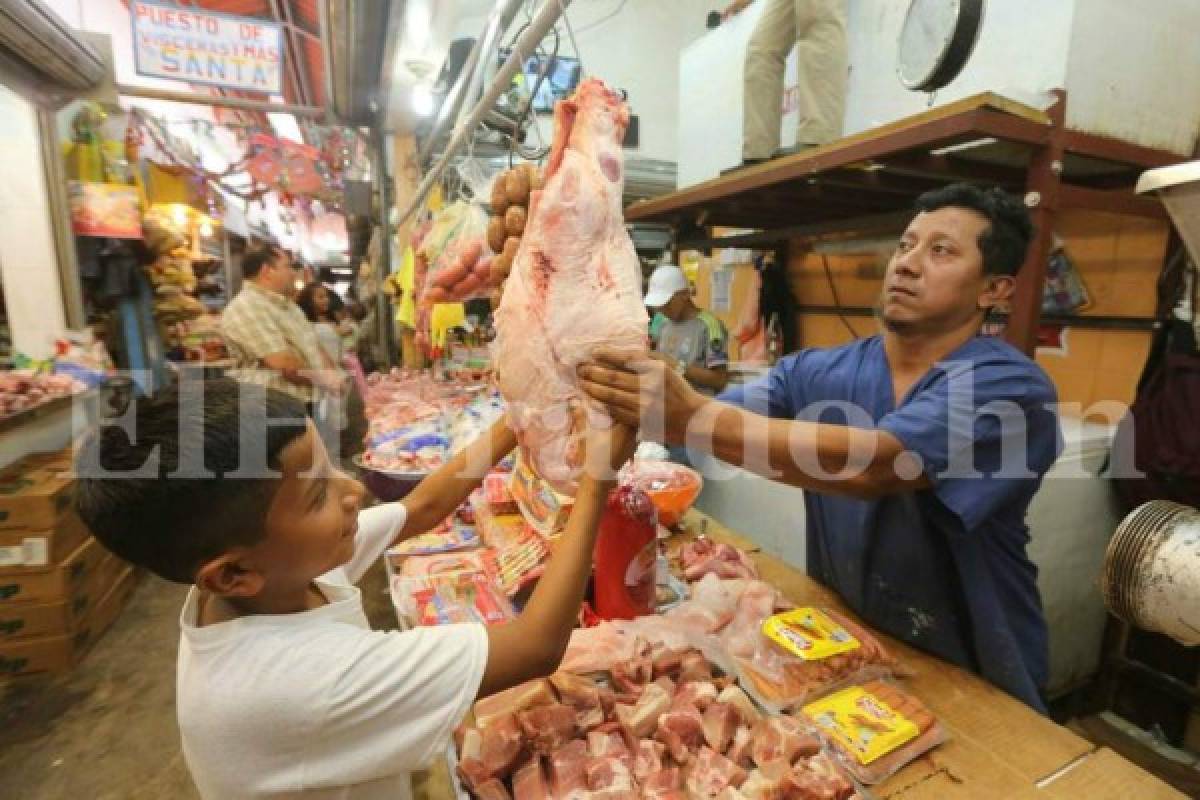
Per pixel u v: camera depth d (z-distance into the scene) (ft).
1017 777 3.27
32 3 8.84
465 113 9.16
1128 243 7.93
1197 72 7.61
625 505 4.55
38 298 12.08
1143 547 3.86
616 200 3.24
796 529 8.45
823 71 8.52
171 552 2.39
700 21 22.82
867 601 4.86
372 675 2.44
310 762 2.41
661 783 3.21
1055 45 6.86
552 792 3.26
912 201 8.75
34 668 8.81
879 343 5.19
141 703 8.36
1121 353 8.07
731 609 4.53
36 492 8.75
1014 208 4.24
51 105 11.48
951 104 5.48
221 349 16.88
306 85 19.24
